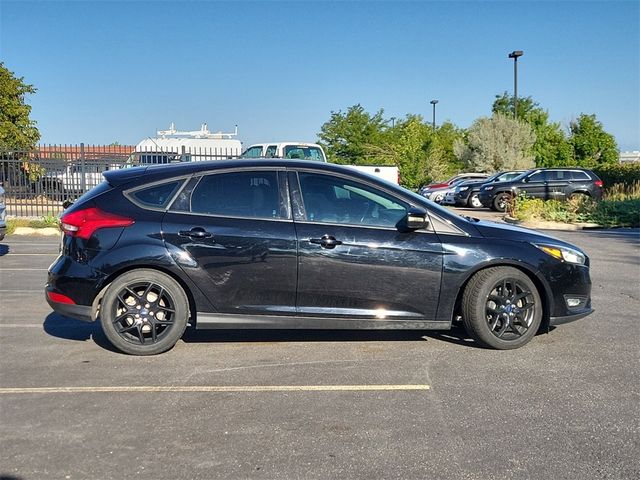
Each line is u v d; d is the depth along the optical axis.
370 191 6.00
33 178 19.30
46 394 4.88
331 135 44.88
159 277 5.73
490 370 5.46
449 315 5.94
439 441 4.09
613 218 19.77
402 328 5.92
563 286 6.09
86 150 19.59
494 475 3.66
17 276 9.88
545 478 3.63
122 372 5.38
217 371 5.43
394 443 4.06
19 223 17.02
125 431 4.23
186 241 5.71
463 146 49.44
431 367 5.54
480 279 5.93
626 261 11.81
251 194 5.91
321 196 5.95
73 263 5.72
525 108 59.34
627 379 5.23
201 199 5.88
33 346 6.12
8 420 4.40
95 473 3.68
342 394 4.91
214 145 25.66
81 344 6.19
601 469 3.73
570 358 5.80
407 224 5.77
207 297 5.75
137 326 5.75
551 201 22.31
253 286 5.77
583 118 53.09
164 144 25.39
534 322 6.05
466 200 28.58
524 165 45.91
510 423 4.37
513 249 5.96
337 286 5.80
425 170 41.12
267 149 18.31
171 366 5.55
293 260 5.76
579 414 4.52
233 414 4.52
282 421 4.40
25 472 3.69
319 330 6.76
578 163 51.41
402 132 45.06
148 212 5.79
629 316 7.40
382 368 5.52
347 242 5.79
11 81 25.59
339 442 4.08
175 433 4.21
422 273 5.86
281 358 5.80
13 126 25.12
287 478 3.63
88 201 5.85
